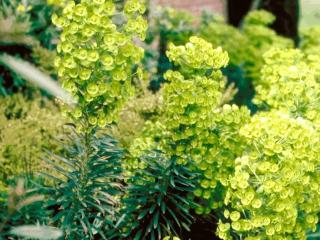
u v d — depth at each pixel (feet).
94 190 8.69
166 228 9.20
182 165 9.40
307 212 8.60
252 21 21.39
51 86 5.14
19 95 13.94
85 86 7.92
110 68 7.72
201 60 8.84
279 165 8.33
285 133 8.18
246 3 24.93
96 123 8.27
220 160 9.05
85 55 7.55
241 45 19.70
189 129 8.99
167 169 9.30
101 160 8.71
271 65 12.59
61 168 8.77
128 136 12.19
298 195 8.41
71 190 8.65
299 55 11.87
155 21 20.44
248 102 18.89
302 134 8.20
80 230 8.87
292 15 22.89
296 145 8.19
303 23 39.19
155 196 9.47
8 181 11.00
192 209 10.26
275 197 8.21
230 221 10.21
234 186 8.23
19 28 4.79
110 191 8.79
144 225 9.57
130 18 7.98
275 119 8.32
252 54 19.48
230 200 9.28
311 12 40.93
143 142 10.14
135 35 8.20
